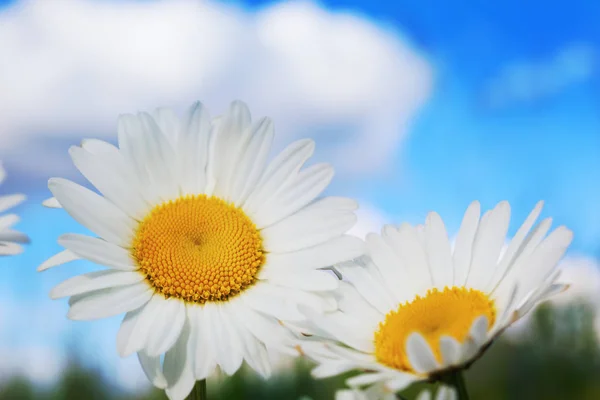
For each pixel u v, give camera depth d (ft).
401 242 0.54
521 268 0.50
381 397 0.46
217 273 0.54
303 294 0.53
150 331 0.51
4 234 0.55
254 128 0.58
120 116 0.57
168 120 0.59
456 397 0.45
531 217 0.51
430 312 0.50
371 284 0.53
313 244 0.55
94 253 0.52
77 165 0.55
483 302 0.51
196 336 0.52
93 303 0.51
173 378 0.50
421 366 0.46
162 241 0.54
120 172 0.56
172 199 0.57
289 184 0.57
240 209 0.57
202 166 0.58
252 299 0.54
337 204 0.56
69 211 0.53
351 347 0.51
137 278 0.53
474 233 0.53
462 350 0.45
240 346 0.52
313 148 0.58
